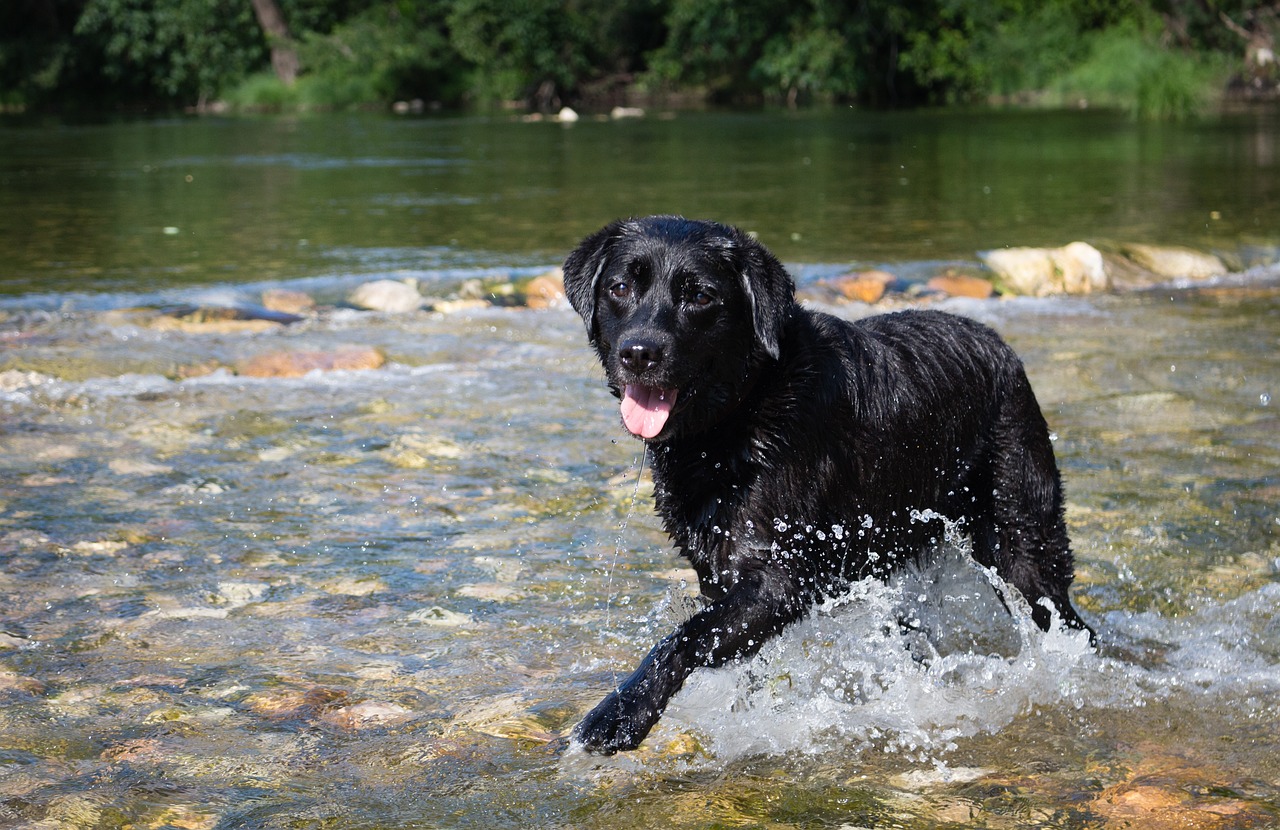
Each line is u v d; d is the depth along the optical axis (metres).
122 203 16.02
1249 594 4.75
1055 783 3.41
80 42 43.03
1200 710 3.87
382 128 31.47
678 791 3.39
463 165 21.19
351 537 5.32
